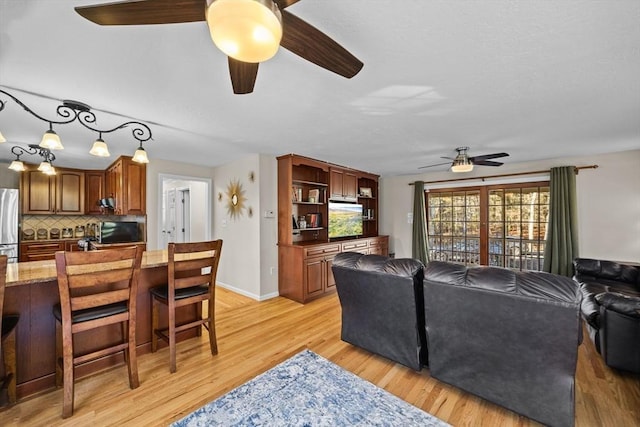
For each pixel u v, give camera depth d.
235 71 1.34
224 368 2.23
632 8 1.18
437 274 1.83
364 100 2.15
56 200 4.88
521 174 4.53
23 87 1.92
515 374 1.64
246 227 4.24
